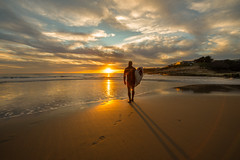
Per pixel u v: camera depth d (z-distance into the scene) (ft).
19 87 36.35
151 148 5.95
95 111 12.59
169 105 14.19
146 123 9.15
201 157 5.09
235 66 169.78
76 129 8.46
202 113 11.14
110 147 6.18
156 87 36.73
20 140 7.08
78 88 34.68
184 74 146.41
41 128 8.73
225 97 18.49
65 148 6.20
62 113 12.21
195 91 24.97
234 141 6.29
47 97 22.12
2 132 8.17
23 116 11.56
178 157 5.17
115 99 18.94
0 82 53.11
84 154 5.67
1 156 5.56
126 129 8.23
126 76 16.40
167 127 8.32
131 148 6.03
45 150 6.06
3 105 16.58
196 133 7.34
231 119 9.53
